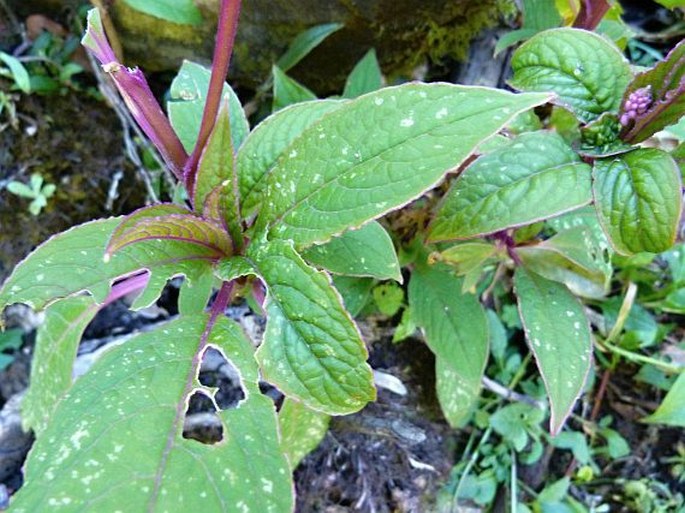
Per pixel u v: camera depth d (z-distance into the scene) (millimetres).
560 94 279
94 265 249
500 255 326
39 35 431
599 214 256
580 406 427
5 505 381
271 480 225
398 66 430
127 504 210
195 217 247
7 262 405
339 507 383
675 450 421
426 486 392
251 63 433
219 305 280
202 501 215
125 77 234
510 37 357
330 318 219
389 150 214
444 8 392
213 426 379
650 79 260
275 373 222
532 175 267
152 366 245
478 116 200
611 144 271
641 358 407
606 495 415
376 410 399
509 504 393
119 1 407
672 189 247
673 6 335
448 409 373
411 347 413
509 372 413
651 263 428
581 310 312
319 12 397
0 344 402
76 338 323
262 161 280
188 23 364
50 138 421
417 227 372
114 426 226
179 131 306
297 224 235
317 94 452
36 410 331
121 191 431
